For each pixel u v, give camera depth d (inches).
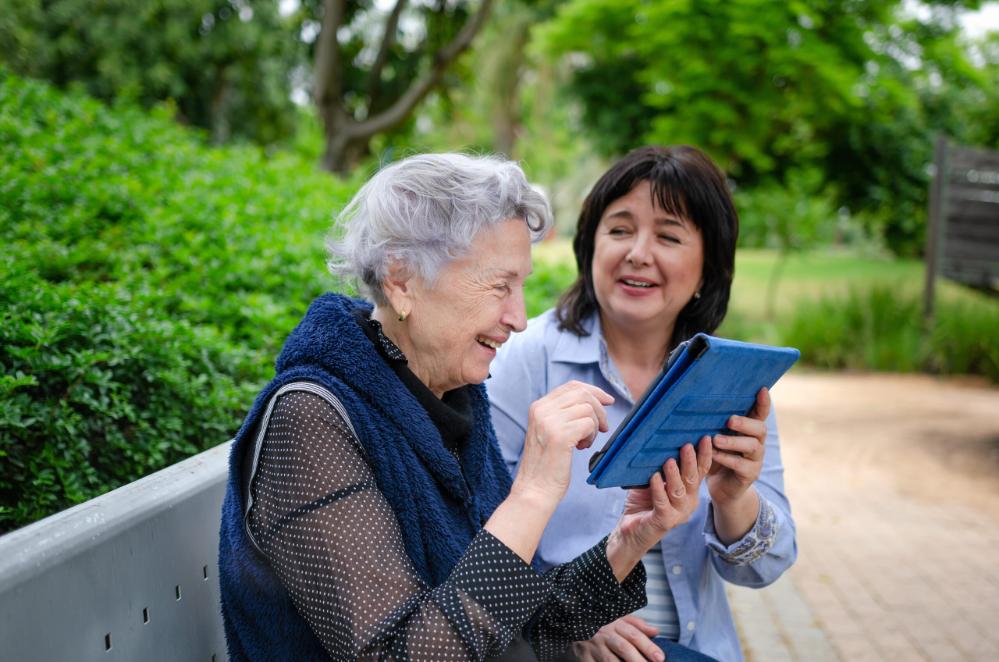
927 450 294.2
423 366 58.7
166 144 272.1
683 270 81.8
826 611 158.6
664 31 480.1
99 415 98.8
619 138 636.1
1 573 40.4
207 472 61.1
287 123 660.1
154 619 52.8
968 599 165.3
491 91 911.7
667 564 77.4
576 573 64.3
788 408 372.8
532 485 53.3
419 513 55.2
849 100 479.5
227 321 137.3
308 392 52.5
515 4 800.9
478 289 56.0
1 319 96.0
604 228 83.7
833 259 1210.6
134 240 160.7
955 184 491.5
